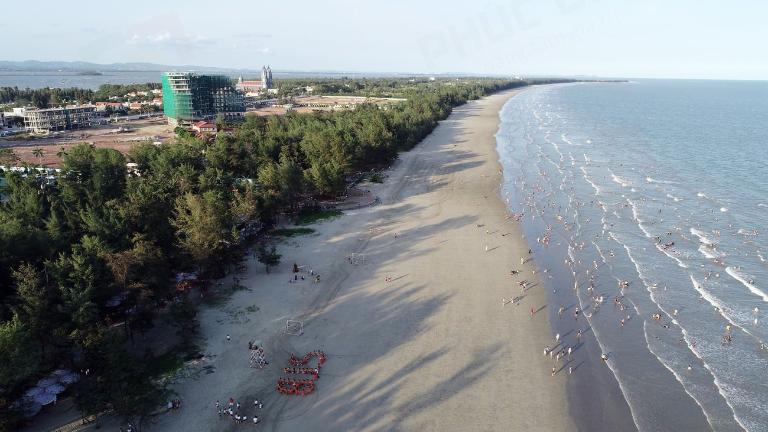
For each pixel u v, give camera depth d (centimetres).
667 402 5009
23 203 7856
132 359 4753
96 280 5588
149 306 5756
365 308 6662
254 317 6359
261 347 5734
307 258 8194
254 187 9544
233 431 4500
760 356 5747
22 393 4625
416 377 5284
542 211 10762
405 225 9800
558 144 18700
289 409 4794
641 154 16625
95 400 4322
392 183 12775
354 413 4753
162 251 6825
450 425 4619
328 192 10750
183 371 5256
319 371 5350
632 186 12550
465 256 8394
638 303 6931
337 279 7475
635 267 8019
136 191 8275
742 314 6612
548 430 4606
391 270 7806
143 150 12600
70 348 5003
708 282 7494
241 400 4888
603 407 4925
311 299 6869
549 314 6638
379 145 13775
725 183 12756
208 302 6706
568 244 8988
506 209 10875
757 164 15025
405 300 6888
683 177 13425
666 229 9638
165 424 4544
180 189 8875
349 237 9106
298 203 10800
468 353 5722
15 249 5812
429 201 11338
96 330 4934
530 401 4978
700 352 5825
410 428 4572
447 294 7081
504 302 6912
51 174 11738
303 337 5969
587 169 14450
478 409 4834
